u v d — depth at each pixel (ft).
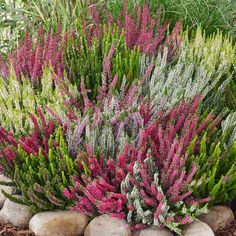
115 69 5.11
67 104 4.49
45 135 4.34
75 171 4.01
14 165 4.24
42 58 5.18
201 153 4.04
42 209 4.10
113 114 4.42
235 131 4.33
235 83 5.33
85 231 3.96
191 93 4.63
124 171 4.00
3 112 4.58
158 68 4.85
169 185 3.93
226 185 4.07
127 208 3.97
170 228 3.84
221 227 4.14
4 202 4.33
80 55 5.40
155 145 4.16
